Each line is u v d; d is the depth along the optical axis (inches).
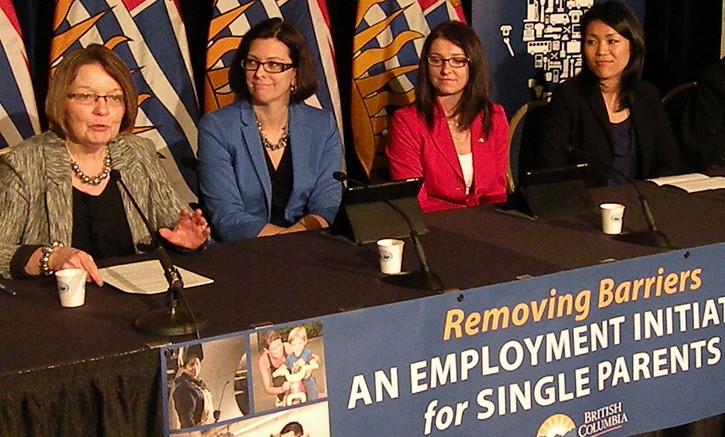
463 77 117.7
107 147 90.7
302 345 65.7
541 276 75.0
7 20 120.0
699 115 144.0
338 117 138.8
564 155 131.6
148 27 127.4
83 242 88.0
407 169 120.0
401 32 141.5
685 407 83.7
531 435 76.4
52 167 86.8
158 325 64.9
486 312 72.9
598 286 77.7
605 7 131.2
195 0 136.9
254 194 109.8
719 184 110.1
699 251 82.3
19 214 85.4
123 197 90.0
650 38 168.9
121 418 61.6
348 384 67.9
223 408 63.4
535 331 75.4
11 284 76.9
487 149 121.3
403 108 121.8
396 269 78.0
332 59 137.8
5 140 120.2
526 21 151.6
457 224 93.9
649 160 133.6
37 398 59.2
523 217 96.2
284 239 89.6
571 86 134.0
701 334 83.5
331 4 146.6
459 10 145.7
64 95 85.6
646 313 80.4
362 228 87.8
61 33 123.1
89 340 63.7
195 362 62.2
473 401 73.4
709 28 167.5
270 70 107.7
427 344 70.9
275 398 65.1
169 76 128.7
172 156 129.5
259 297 71.8
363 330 68.1
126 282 76.1
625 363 79.9
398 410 70.2
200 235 84.6
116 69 86.7
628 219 94.0
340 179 88.7
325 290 73.4
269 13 133.3
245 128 109.6
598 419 79.4
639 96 133.5
